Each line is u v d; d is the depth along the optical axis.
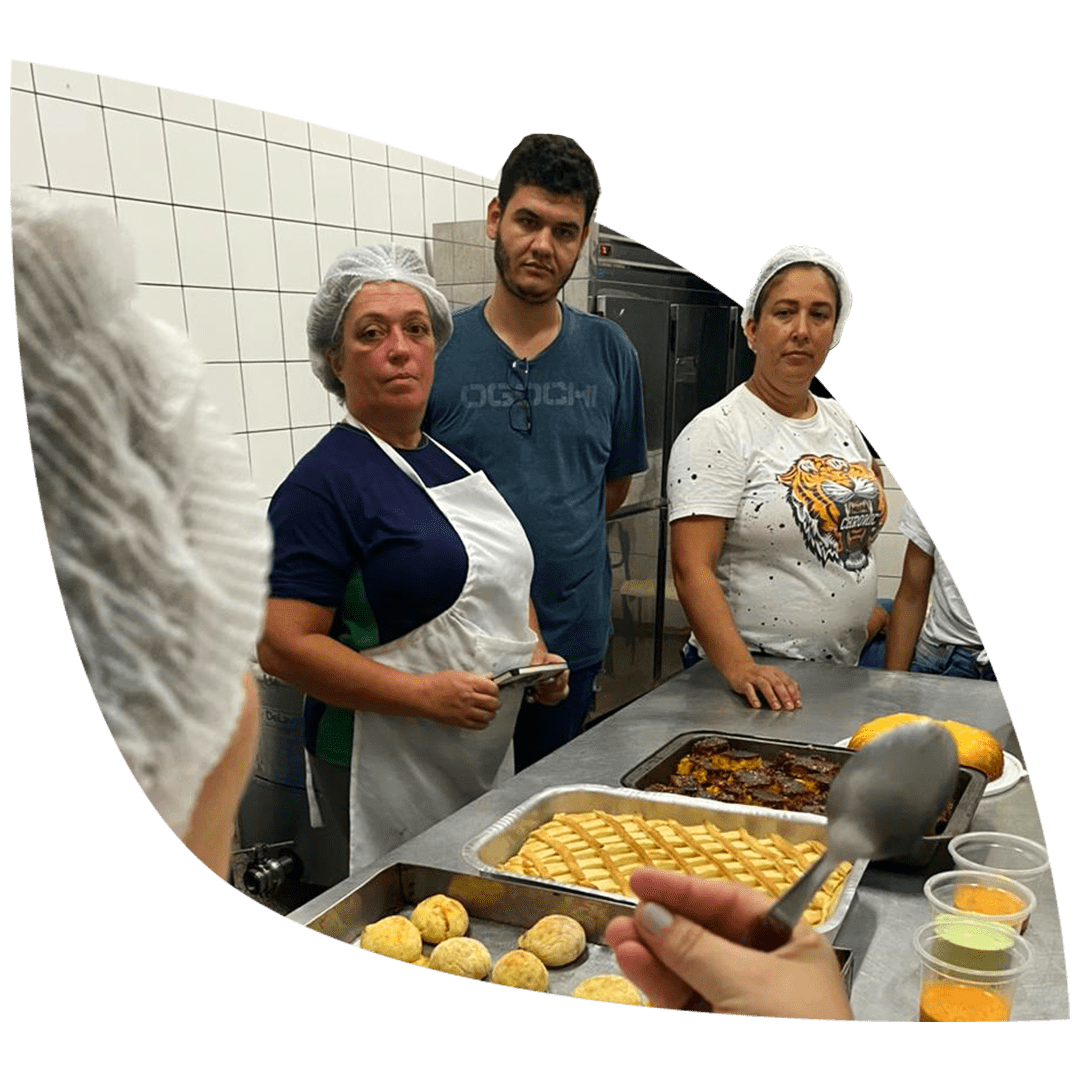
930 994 1.05
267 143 1.18
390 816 1.29
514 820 1.25
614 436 1.36
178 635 1.21
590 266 1.30
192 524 1.19
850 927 1.16
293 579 1.22
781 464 1.42
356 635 1.25
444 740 1.29
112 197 1.14
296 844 1.26
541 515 1.31
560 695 1.37
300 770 1.25
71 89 1.12
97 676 1.20
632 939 0.96
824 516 1.43
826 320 1.37
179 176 1.16
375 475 1.24
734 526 1.43
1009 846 1.22
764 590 1.45
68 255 1.13
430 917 1.16
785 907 0.91
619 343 1.33
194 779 1.24
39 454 1.16
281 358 1.20
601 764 1.38
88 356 1.15
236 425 1.20
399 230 1.23
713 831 1.26
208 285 1.17
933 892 1.19
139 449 1.17
